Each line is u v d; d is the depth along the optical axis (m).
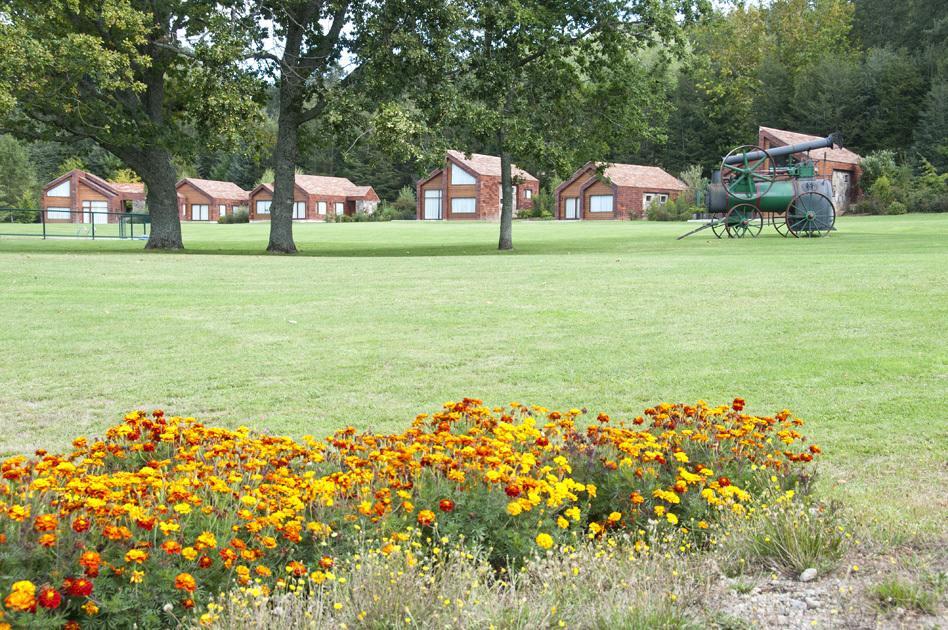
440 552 3.90
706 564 4.06
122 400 8.19
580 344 10.67
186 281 18.34
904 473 5.81
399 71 29.53
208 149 31.05
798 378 8.59
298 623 3.27
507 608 3.44
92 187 86.88
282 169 31.72
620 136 32.97
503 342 10.91
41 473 4.16
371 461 4.70
